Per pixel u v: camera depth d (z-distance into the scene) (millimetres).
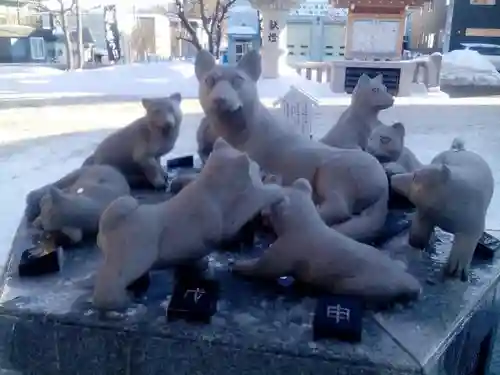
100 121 4500
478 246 1136
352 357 786
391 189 1267
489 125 4605
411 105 5602
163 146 1427
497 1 11172
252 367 833
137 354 874
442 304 926
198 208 876
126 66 8133
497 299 1100
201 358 849
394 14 6301
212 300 875
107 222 873
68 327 884
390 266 897
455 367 948
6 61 13125
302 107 1726
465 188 938
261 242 1157
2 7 13570
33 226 1246
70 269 1056
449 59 9195
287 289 970
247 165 890
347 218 1093
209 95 1153
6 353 932
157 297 939
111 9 11922
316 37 11656
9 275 1036
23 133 3982
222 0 7934
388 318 880
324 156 1150
